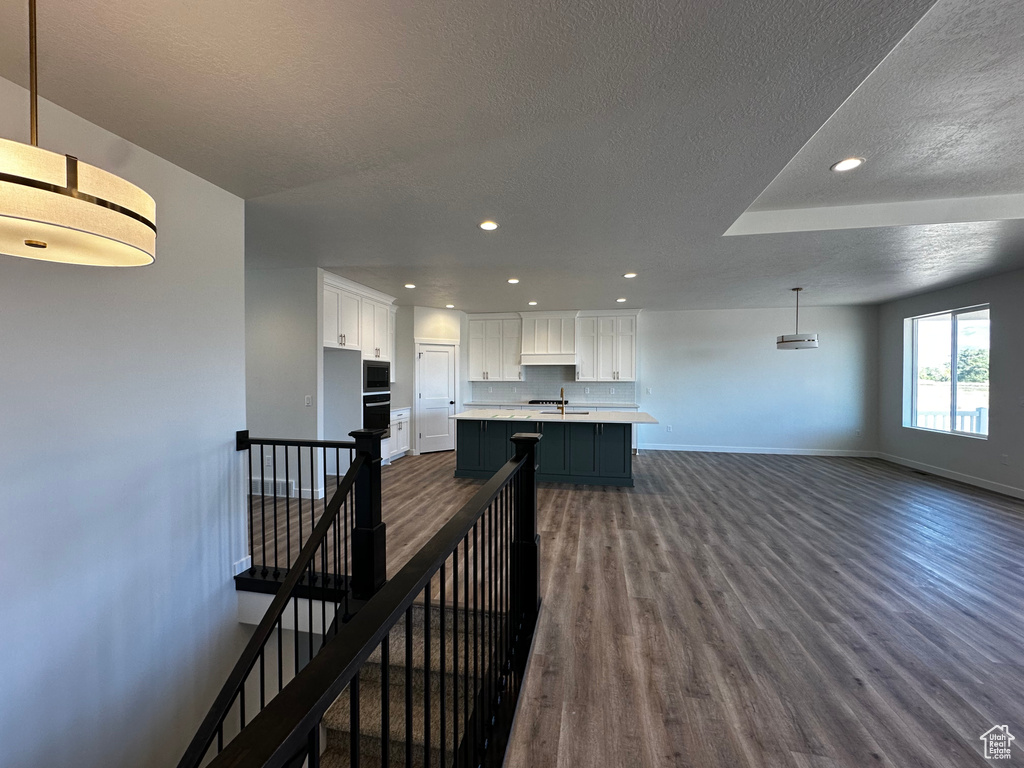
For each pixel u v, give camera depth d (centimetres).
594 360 794
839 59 159
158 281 238
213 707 189
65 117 195
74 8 137
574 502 485
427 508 451
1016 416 492
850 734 173
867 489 534
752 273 500
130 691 224
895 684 200
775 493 518
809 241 374
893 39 149
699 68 164
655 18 141
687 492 525
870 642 231
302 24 144
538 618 252
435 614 268
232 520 286
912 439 649
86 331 205
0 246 115
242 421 292
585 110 191
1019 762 159
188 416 255
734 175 251
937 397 621
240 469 290
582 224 333
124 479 221
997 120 222
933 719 180
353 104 189
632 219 323
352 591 269
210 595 270
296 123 203
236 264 285
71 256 125
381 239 373
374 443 270
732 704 189
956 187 306
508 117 197
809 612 259
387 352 670
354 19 142
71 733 199
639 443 806
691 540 372
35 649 187
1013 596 277
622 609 263
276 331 485
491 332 838
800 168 277
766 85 174
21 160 91
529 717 183
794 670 209
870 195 321
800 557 337
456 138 215
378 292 625
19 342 182
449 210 307
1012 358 496
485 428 585
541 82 173
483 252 413
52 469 193
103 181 103
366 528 268
